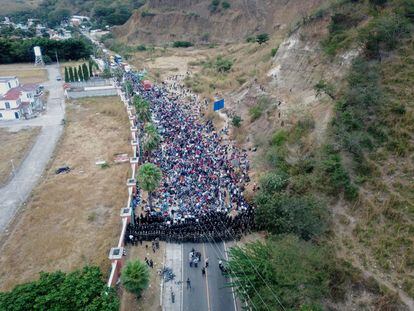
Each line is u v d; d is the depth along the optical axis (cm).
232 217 5116
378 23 6191
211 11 18038
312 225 4344
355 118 5294
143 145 6931
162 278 4244
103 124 8875
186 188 5728
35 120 9288
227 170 6241
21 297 3072
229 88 10288
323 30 7631
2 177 6494
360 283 3784
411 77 5316
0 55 15012
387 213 4244
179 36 18238
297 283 3422
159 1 19862
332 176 4831
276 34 13450
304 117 6259
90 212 5422
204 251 4634
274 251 3756
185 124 8281
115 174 6475
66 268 4341
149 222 4991
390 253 3953
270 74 8519
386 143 4875
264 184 5191
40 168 6825
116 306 3147
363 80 5697
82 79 12275
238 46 14600
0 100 9188
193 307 3894
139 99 8538
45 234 4966
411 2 6344
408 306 3506
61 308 3072
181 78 12500
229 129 7938
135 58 15850
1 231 5062
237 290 3594
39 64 15050
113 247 4656
